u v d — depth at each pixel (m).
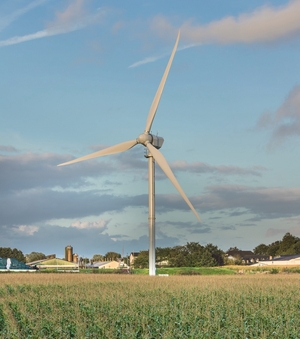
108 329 23.62
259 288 41.41
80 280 51.97
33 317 25.92
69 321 25.20
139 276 60.78
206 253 138.50
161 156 60.72
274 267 99.19
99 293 36.62
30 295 35.94
